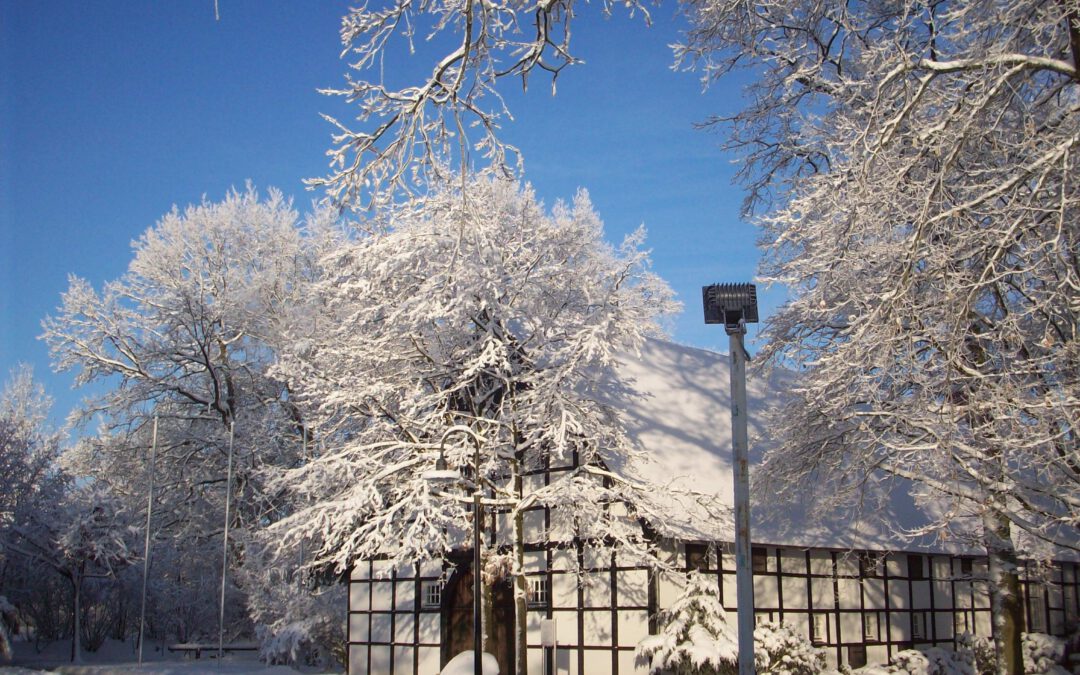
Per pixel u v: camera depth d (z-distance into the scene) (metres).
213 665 33.97
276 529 23.94
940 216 11.09
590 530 21.86
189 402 43.88
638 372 28.36
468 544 24.22
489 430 23.73
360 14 9.95
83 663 37.72
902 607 26.48
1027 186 12.17
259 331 42.97
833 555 24.95
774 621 23.05
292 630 31.16
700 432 26.53
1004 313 14.62
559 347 23.89
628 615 21.83
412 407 23.33
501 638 24.84
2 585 42.84
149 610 45.41
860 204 12.22
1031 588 30.25
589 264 29.12
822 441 21.06
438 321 24.98
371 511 23.73
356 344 25.22
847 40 16.52
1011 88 11.45
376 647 27.92
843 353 14.31
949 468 13.73
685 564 21.97
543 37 10.30
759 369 21.84
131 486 43.75
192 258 43.84
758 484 22.72
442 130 10.43
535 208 25.75
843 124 15.13
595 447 22.55
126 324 42.78
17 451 42.72
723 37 18.62
